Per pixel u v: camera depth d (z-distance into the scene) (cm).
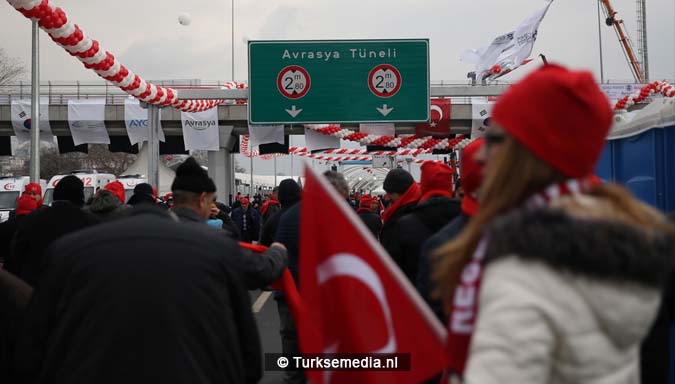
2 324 327
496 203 160
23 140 2783
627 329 143
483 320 144
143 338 254
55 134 2803
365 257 232
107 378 251
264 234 750
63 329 262
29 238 529
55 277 271
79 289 264
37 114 1698
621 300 140
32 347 273
